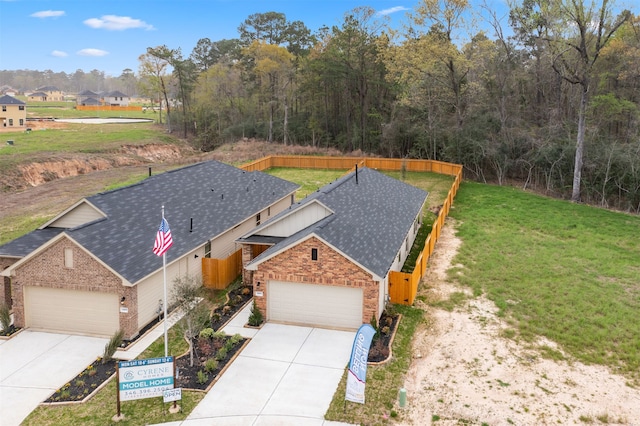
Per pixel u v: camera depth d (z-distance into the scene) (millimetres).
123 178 44406
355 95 62031
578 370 14867
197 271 21500
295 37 83500
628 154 37438
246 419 12609
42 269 17500
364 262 17266
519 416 12719
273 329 17781
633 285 20953
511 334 17000
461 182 44750
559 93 48531
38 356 16000
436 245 26719
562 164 41688
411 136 54469
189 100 79000
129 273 16984
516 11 48188
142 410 13062
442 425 12406
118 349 16375
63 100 178750
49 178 44281
